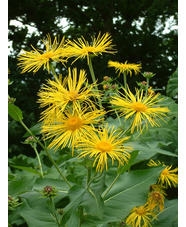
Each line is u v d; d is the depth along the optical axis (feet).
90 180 5.44
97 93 5.63
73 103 5.10
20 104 26.71
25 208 6.61
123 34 33.27
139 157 6.61
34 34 32.37
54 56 6.01
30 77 27.76
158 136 9.95
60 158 10.87
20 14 31.19
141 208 7.33
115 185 6.29
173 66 32.14
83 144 4.95
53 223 6.26
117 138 5.93
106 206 5.77
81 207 5.62
